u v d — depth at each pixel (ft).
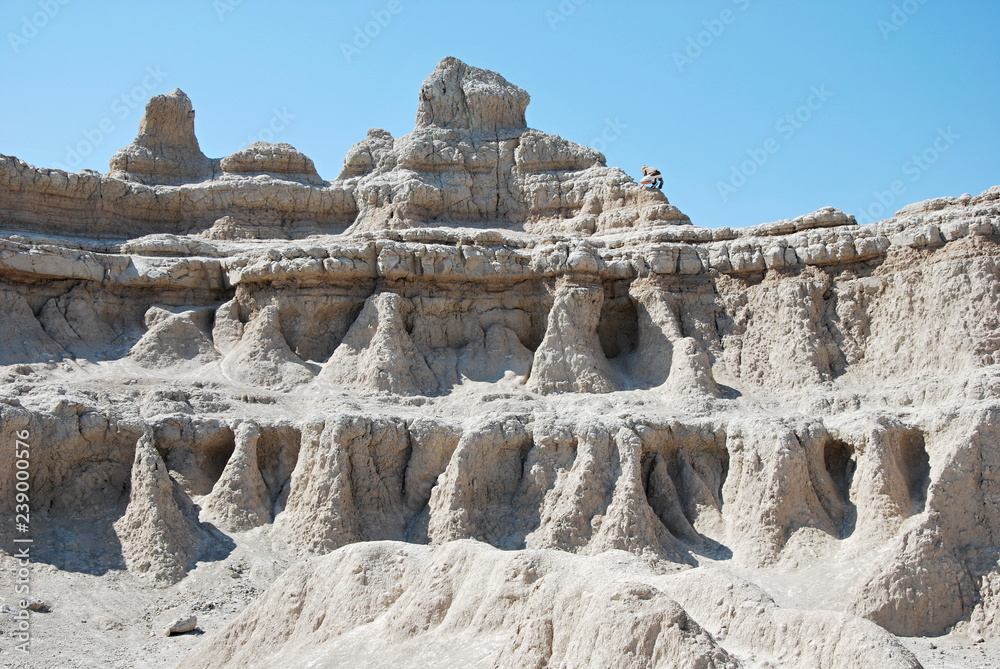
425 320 123.85
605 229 137.18
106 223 135.54
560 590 64.75
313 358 122.11
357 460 104.83
